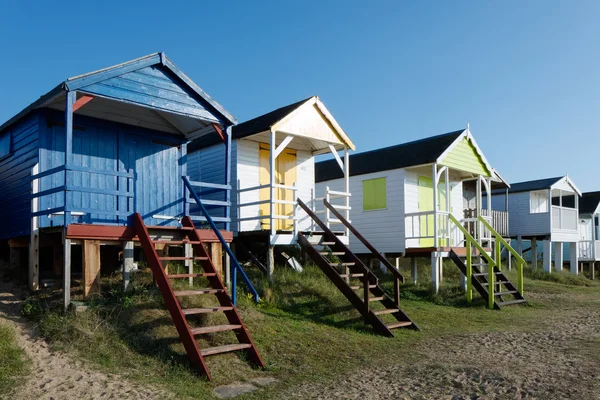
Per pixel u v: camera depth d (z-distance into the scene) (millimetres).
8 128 12016
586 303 16906
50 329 8055
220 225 13625
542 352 9508
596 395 6965
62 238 9984
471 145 19062
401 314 11820
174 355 7824
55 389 6207
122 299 9359
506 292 16219
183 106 11000
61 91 9258
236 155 14938
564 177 27984
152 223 12172
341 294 12695
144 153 12266
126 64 9953
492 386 7359
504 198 28859
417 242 18844
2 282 10898
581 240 30766
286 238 13359
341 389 7188
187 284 10820
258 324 9812
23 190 11148
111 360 7402
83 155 11227
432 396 6957
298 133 14156
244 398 6703
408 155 18562
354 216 19734
